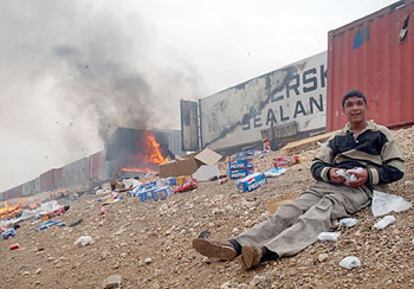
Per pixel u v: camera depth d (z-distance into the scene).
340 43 8.95
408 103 7.47
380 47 8.07
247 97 16.44
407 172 4.00
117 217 6.43
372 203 2.99
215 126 18.08
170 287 2.91
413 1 7.48
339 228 2.84
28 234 7.39
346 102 3.25
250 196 5.02
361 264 2.23
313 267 2.38
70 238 5.82
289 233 2.74
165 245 4.08
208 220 4.46
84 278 3.70
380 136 3.12
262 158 9.22
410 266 2.05
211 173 7.81
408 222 2.60
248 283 2.48
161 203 6.44
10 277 4.37
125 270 3.63
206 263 3.19
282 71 14.81
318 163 3.32
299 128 14.07
